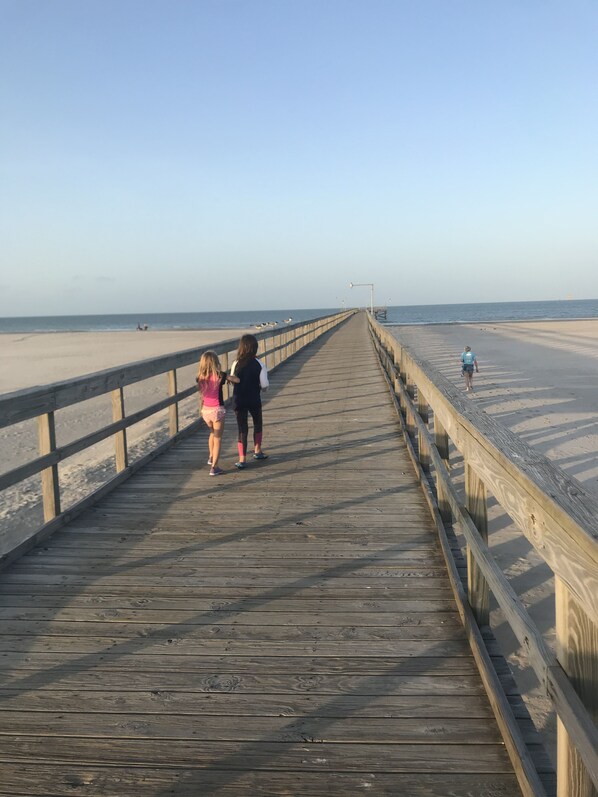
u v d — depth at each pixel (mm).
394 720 2447
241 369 6312
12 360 32188
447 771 2172
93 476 8547
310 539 4375
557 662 1544
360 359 18750
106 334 66938
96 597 3533
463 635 3080
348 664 2844
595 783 1263
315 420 8859
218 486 5676
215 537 4430
